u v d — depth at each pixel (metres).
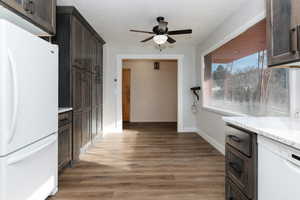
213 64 4.12
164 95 7.34
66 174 2.60
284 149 1.05
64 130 2.57
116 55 5.25
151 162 3.05
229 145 1.73
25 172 1.52
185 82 5.38
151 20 3.39
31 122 1.57
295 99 1.79
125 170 2.74
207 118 4.41
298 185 0.94
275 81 2.20
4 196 1.30
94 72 4.09
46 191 1.86
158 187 2.25
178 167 2.84
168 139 4.56
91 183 2.34
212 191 2.16
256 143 1.34
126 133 5.23
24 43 1.48
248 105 2.78
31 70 1.57
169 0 2.66
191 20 3.38
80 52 3.22
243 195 1.47
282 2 1.40
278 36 1.45
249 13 2.60
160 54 5.31
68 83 2.83
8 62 1.30
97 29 3.87
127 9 2.94
